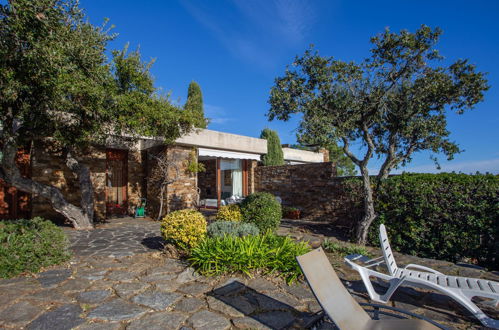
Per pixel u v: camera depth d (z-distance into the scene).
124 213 14.02
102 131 8.47
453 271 5.79
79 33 7.26
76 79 6.71
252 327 3.41
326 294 2.90
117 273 5.10
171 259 5.95
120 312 3.71
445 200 6.84
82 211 9.94
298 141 7.87
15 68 5.73
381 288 4.74
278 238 6.61
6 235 5.16
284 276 4.97
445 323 3.60
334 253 6.86
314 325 3.18
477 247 6.39
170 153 12.59
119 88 8.70
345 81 7.70
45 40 5.49
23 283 4.56
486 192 6.32
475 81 7.00
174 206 12.62
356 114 7.75
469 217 6.46
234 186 16.09
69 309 3.76
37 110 7.11
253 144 15.68
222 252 5.28
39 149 10.68
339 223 11.59
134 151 14.30
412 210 7.36
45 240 5.43
